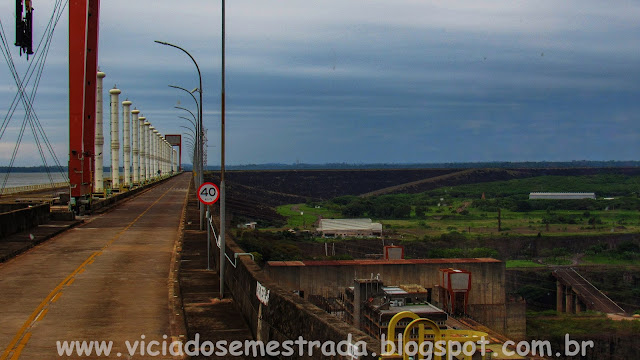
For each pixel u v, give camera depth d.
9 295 16.16
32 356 10.64
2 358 10.49
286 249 65.75
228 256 16.66
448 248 90.75
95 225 37.19
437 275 58.38
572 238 99.38
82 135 43.75
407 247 91.25
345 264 55.81
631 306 65.19
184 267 20.66
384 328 40.03
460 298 54.53
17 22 36.59
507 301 61.91
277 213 126.94
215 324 12.98
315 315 8.05
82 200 44.78
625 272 76.88
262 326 10.84
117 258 23.38
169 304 15.16
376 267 55.69
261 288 11.26
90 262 22.28
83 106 43.78
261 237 70.19
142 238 30.33
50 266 21.27
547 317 58.84
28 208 32.81
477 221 125.50
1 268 20.75
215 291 16.61
